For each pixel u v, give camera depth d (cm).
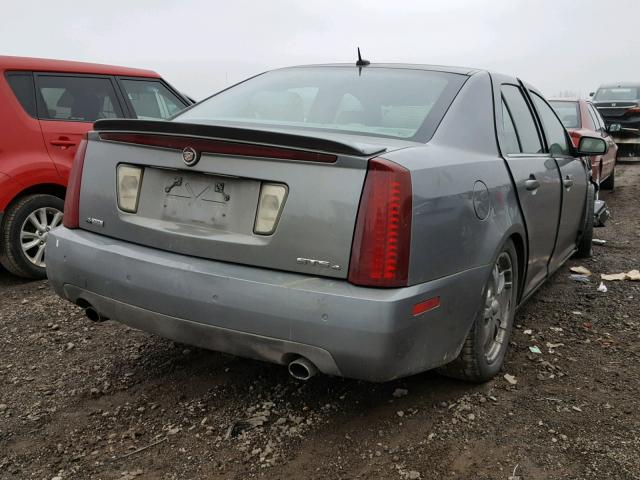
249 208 257
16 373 335
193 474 251
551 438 277
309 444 271
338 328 235
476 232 283
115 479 247
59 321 412
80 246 292
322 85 340
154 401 306
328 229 242
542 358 364
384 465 257
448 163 275
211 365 346
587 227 593
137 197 287
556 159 430
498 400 310
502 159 329
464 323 281
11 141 496
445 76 337
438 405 304
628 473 253
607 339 396
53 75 539
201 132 260
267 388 320
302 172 247
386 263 238
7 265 503
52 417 290
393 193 238
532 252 373
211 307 254
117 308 283
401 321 238
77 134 538
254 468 255
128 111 597
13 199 498
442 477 250
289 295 240
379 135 289
